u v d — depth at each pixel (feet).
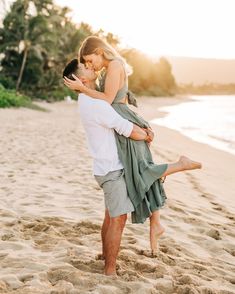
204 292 10.30
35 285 10.05
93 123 10.35
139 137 10.39
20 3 133.59
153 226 11.25
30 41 133.18
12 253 12.14
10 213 16.29
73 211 17.12
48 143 40.47
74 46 156.87
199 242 14.70
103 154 10.37
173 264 12.10
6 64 141.90
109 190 10.38
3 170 25.34
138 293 9.99
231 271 12.28
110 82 10.37
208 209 19.88
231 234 15.81
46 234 13.89
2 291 9.79
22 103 103.71
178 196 21.91
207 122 102.17
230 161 41.70
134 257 12.21
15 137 43.70
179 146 52.16
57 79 153.69
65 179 23.47
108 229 10.74
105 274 10.75
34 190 20.49
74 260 11.52
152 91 320.91
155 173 10.41
